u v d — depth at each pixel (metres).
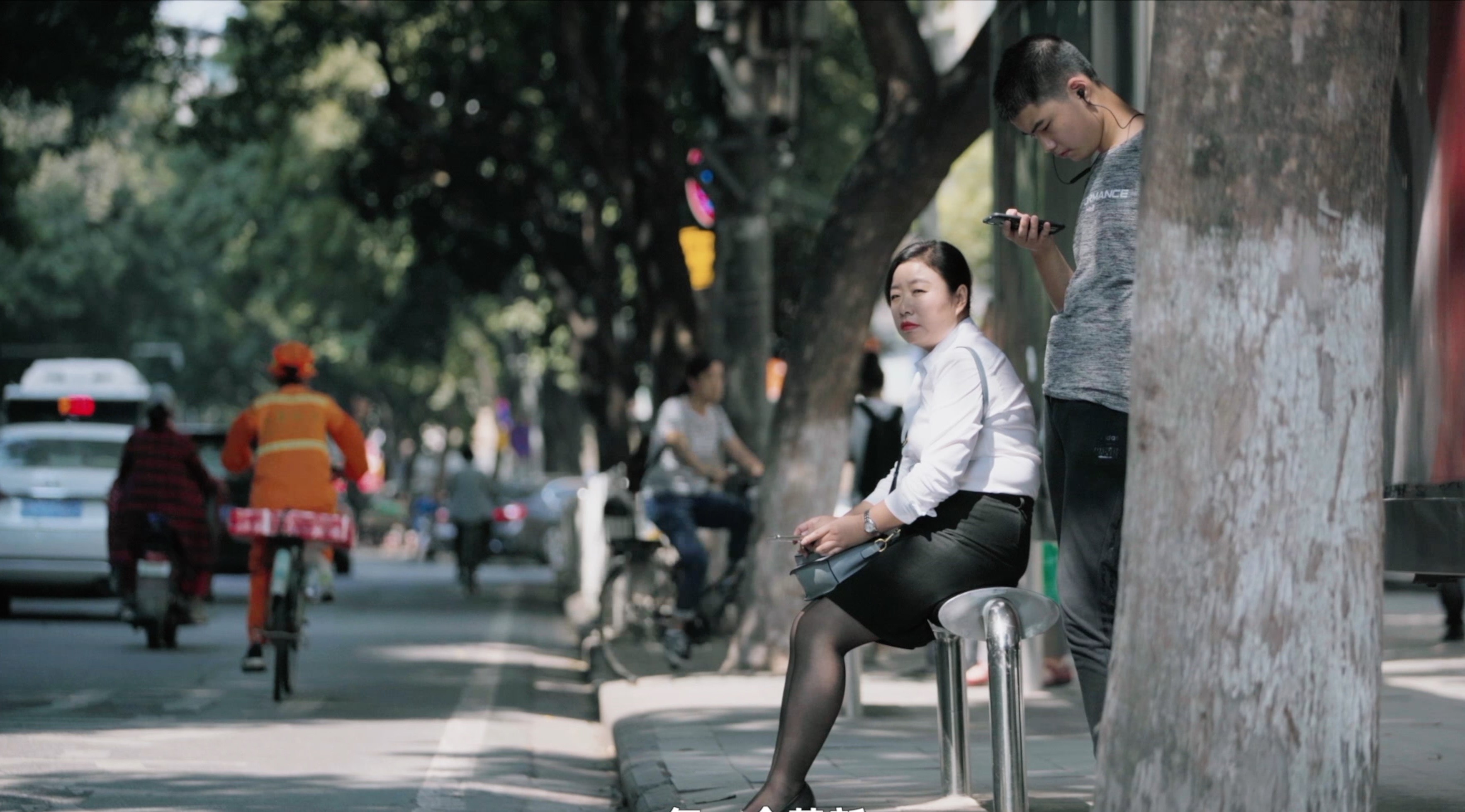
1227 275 4.43
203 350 77.38
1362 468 4.45
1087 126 5.95
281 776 9.09
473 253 31.02
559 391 55.91
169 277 72.19
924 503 6.33
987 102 13.15
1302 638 4.40
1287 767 4.39
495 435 73.81
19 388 32.56
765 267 17.61
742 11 17.17
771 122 17.30
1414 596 18.70
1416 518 6.93
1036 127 6.00
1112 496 5.85
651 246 23.30
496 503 42.94
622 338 35.28
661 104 22.97
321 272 43.84
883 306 37.72
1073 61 5.93
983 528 6.42
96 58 25.64
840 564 6.43
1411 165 7.18
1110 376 5.84
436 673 15.13
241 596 25.92
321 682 14.09
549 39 27.12
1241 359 4.42
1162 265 4.50
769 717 11.13
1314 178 4.41
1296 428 4.41
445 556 47.34
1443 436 6.88
